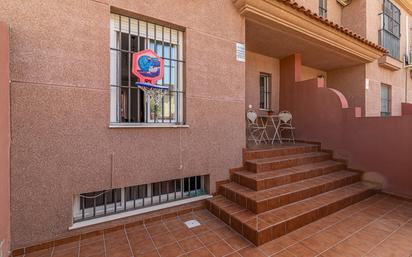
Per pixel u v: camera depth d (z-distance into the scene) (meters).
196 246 2.53
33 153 2.39
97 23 2.71
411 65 7.69
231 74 3.89
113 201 3.12
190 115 3.44
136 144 2.99
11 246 2.30
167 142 3.24
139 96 3.20
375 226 3.02
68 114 2.56
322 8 6.56
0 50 1.99
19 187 2.33
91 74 2.69
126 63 3.14
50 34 2.46
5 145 2.12
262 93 6.44
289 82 6.22
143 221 3.02
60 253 2.38
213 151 3.70
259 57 6.12
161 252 2.41
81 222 2.73
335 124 5.21
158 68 3.21
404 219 3.24
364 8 6.44
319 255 2.37
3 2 2.25
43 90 2.43
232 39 3.88
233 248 2.49
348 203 3.71
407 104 6.60
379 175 4.48
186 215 3.32
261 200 3.02
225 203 3.38
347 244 2.58
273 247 2.51
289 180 3.80
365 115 6.33
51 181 2.49
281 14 4.07
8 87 2.17
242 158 4.08
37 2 2.39
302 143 5.76
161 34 3.35
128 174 2.94
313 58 6.16
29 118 2.37
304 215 3.01
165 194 3.50
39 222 2.44
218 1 3.70
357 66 6.59
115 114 3.02
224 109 3.82
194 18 3.45
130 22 3.09
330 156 5.20
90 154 2.70
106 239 2.65
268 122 6.38
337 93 5.22
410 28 8.36
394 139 4.29
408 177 4.11
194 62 3.46
